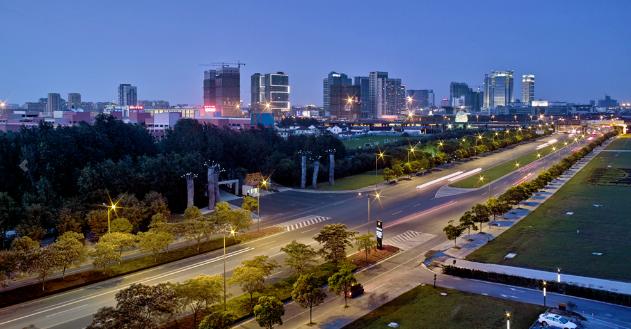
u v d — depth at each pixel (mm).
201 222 99938
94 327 52156
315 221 123312
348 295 74062
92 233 110562
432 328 62500
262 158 193375
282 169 175625
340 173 192000
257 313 58875
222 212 105688
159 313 56750
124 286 80062
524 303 69875
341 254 85062
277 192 163375
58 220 104312
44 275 76938
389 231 112812
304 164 170500
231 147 188625
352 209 136875
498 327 62281
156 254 93375
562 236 103438
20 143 136375
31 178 126750
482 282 79250
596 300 70625
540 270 82562
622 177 181375
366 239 90688
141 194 131125
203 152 175375
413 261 91125
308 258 80375
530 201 142375
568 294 73000
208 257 95062
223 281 71438
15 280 81125
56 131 148750
